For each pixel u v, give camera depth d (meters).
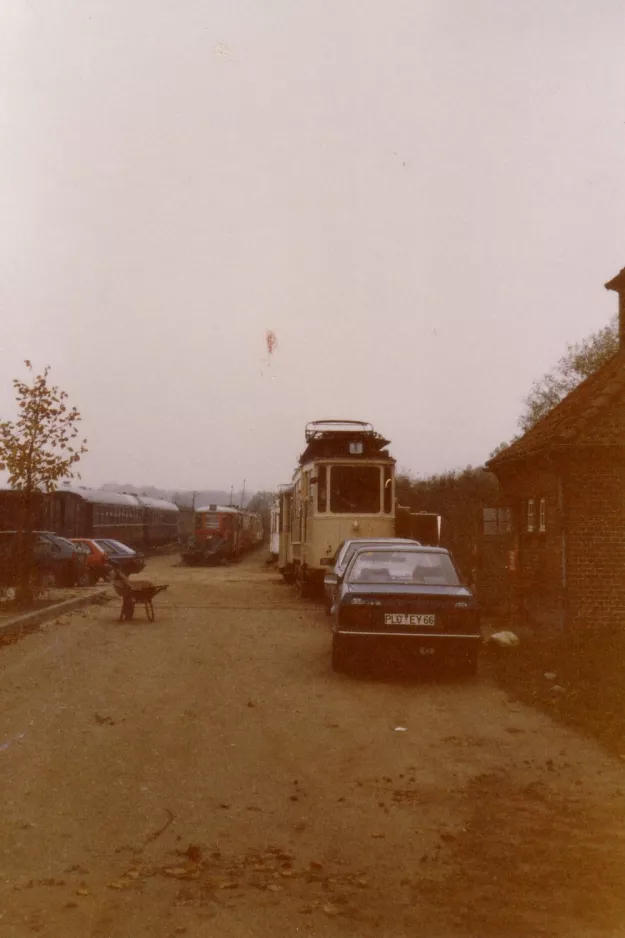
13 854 5.73
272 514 56.81
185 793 7.14
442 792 7.26
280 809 6.77
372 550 14.12
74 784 7.34
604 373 19.92
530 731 9.48
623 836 6.20
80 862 5.62
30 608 21.80
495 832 6.28
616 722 9.59
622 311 20.06
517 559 19.73
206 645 16.03
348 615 12.69
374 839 6.12
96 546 35.03
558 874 5.50
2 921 4.75
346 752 8.55
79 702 10.76
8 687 11.69
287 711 10.41
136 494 65.00
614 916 4.91
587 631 16.28
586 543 16.47
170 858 5.72
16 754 8.27
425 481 48.41
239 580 38.19
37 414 21.86
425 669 13.46
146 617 21.22
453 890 5.25
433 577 13.58
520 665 13.44
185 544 63.09
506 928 4.77
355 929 4.75
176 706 10.59
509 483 20.97
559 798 7.09
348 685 12.12
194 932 4.68
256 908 4.98
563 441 16.34
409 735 9.27
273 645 16.09
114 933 4.64
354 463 24.95
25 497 22.31
